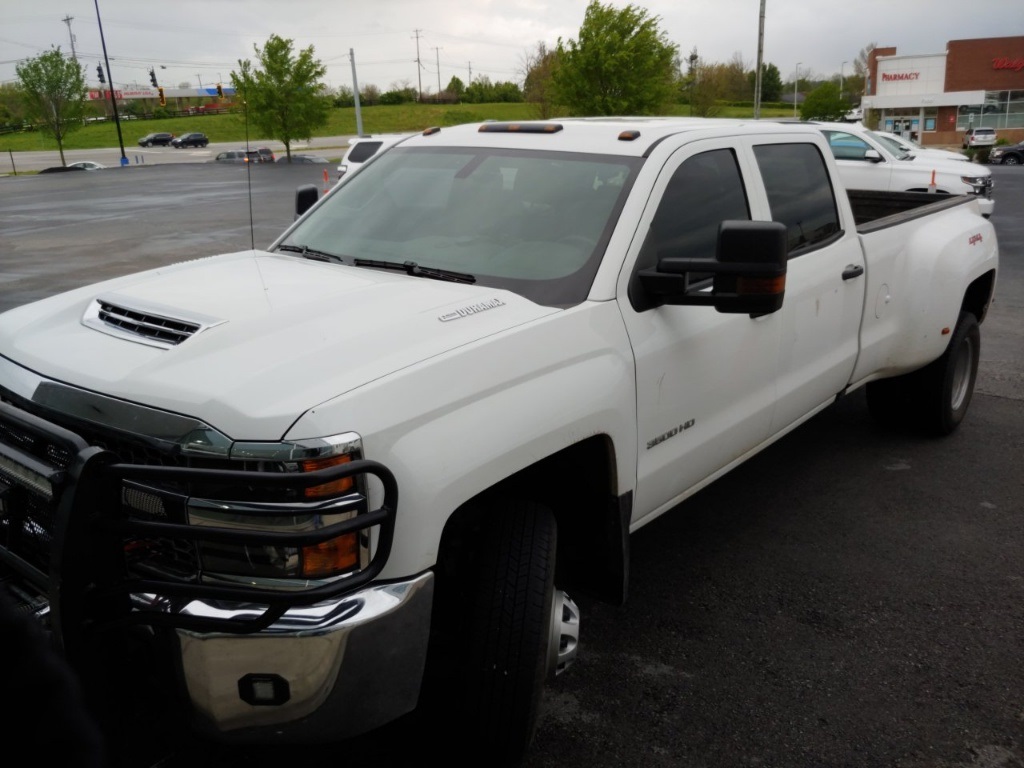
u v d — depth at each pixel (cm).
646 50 3225
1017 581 412
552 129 387
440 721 268
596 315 301
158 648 224
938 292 507
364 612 222
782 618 380
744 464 548
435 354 252
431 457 235
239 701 221
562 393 276
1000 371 756
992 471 538
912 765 294
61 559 210
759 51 3528
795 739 305
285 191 3002
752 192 387
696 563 426
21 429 238
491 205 356
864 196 668
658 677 338
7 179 4116
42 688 98
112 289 310
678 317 334
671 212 344
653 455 330
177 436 223
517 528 268
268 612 213
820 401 452
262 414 218
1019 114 7112
